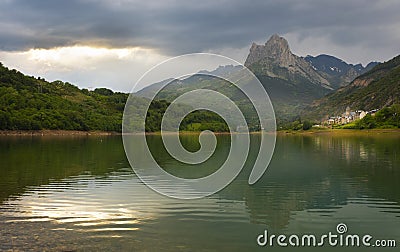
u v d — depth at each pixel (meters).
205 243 15.05
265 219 18.08
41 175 30.72
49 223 17.25
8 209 19.61
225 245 15.01
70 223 17.20
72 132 114.00
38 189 24.83
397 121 134.12
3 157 45.22
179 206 20.34
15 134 104.88
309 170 34.22
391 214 19.28
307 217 18.69
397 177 30.12
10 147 61.28
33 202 21.16
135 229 16.53
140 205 20.47
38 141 78.81
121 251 14.16
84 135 112.62
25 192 23.92
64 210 19.42
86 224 17.08
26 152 52.03
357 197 22.94
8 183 27.03
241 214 19.03
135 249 14.38
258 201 21.69
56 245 14.58
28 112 114.94
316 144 71.69
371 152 51.75
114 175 30.66
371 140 83.50
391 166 36.53
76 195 22.92
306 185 26.62
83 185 26.27
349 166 37.00
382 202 21.69
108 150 55.12
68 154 49.09
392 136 102.25
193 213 19.00
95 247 14.43
